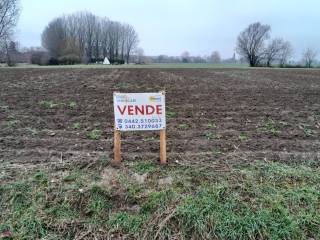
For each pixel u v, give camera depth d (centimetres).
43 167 482
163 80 2022
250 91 1463
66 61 7081
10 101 1063
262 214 382
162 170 479
